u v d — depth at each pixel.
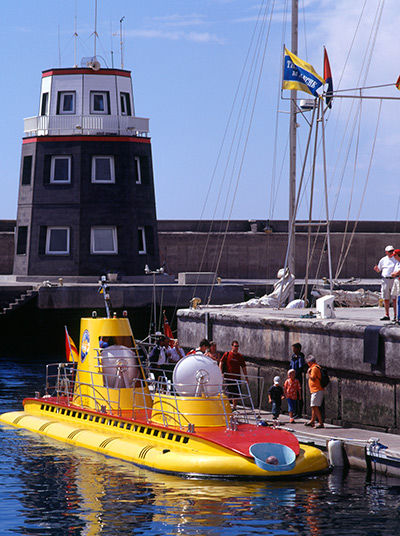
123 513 15.91
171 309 49.91
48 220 53.94
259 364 26.81
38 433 23.61
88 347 23.56
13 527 15.13
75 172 53.69
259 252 66.06
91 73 55.44
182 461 18.55
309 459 18.81
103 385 22.89
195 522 15.39
